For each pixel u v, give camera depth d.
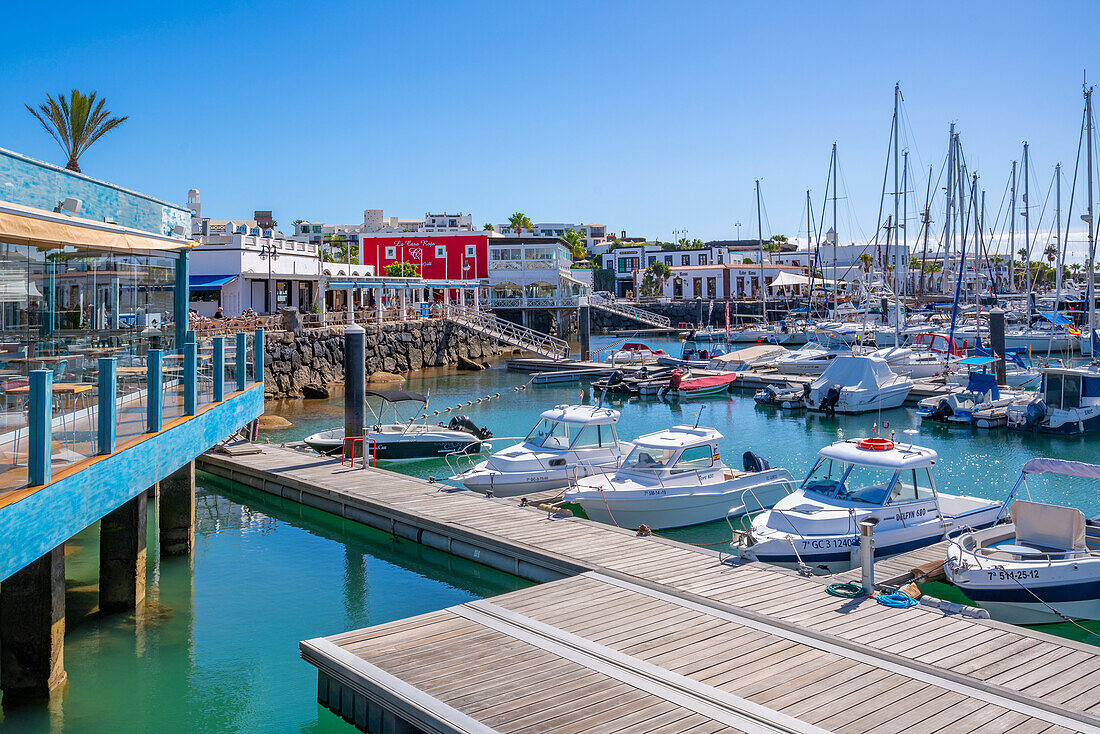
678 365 53.91
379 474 22.92
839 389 38.47
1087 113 43.03
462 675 10.06
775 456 29.47
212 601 15.89
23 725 11.23
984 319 69.25
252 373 19.67
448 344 64.62
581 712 9.11
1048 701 9.26
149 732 11.18
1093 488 24.25
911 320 71.06
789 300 101.50
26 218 11.56
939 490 24.11
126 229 15.16
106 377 10.44
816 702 9.29
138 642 13.95
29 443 8.70
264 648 13.84
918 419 36.06
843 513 16.05
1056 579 13.24
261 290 55.94
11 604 11.20
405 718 9.41
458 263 83.88
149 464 11.83
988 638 11.06
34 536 8.44
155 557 18.64
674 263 134.38
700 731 8.69
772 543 15.27
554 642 11.05
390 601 15.96
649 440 20.44
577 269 112.25
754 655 10.57
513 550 15.93
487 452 29.28
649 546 15.75
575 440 22.09
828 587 13.08
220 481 25.06
